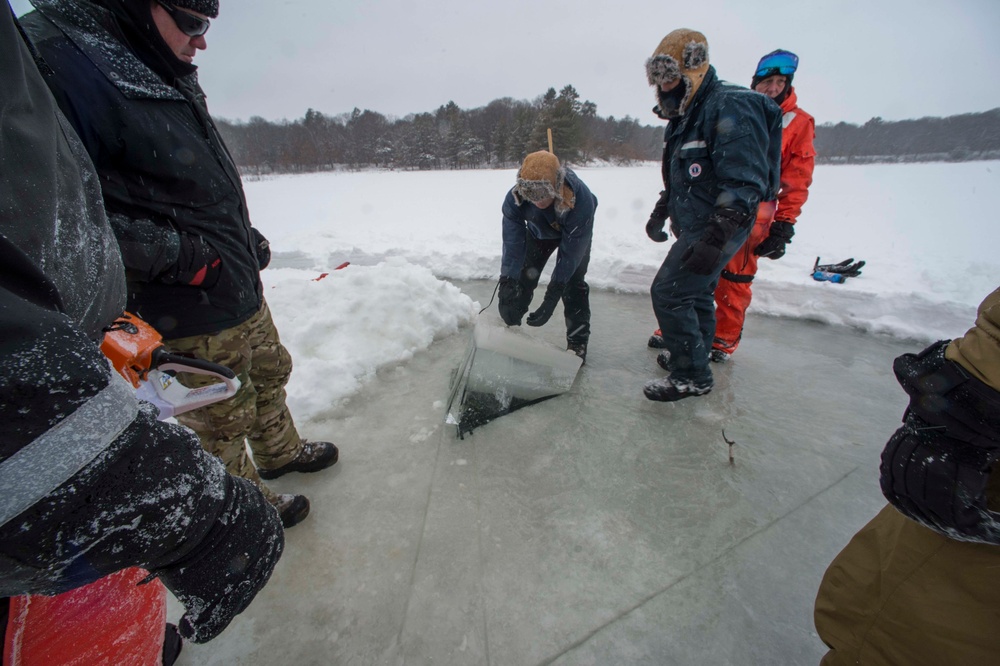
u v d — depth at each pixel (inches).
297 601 55.9
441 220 385.4
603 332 130.9
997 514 27.3
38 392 15.2
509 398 92.0
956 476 28.0
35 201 18.7
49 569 17.1
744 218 74.4
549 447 82.3
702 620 53.2
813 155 104.2
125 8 41.1
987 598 28.5
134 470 18.5
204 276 47.3
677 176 84.3
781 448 82.0
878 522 37.5
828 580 39.8
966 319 120.4
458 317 133.3
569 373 97.3
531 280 115.8
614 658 49.5
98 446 17.0
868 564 36.4
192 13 43.1
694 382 90.6
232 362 53.6
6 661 21.5
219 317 51.2
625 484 73.6
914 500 30.3
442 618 53.7
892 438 33.1
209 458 23.3
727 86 77.1
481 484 73.8
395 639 51.7
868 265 183.2
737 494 71.6
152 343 31.5
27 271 16.8
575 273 106.7
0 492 14.7
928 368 29.0
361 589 57.3
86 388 16.7
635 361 114.0
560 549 62.2
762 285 148.7
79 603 25.9
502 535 64.4
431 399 97.7
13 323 15.0
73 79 37.8
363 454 81.2
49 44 37.4
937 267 177.0
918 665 31.7
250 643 51.5
